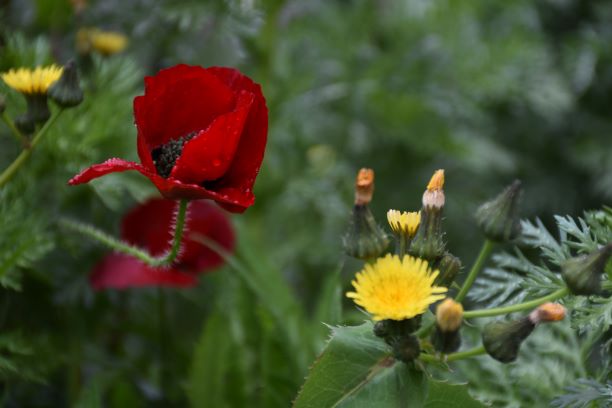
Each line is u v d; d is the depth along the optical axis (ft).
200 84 1.84
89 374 2.30
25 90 1.96
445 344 1.73
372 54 3.16
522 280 1.86
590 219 1.88
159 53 2.49
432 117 3.19
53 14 2.40
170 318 2.43
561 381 1.98
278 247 3.03
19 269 2.10
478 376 2.00
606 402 1.86
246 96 1.81
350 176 3.17
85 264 2.26
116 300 2.33
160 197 2.25
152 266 1.94
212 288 2.43
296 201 3.14
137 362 2.36
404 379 1.77
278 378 2.15
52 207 2.22
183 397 2.31
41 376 2.16
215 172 1.80
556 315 1.73
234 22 2.42
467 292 1.86
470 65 3.18
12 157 2.18
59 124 2.15
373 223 1.78
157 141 1.86
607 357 1.94
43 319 2.24
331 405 1.77
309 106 2.97
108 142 2.20
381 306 1.72
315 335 2.17
